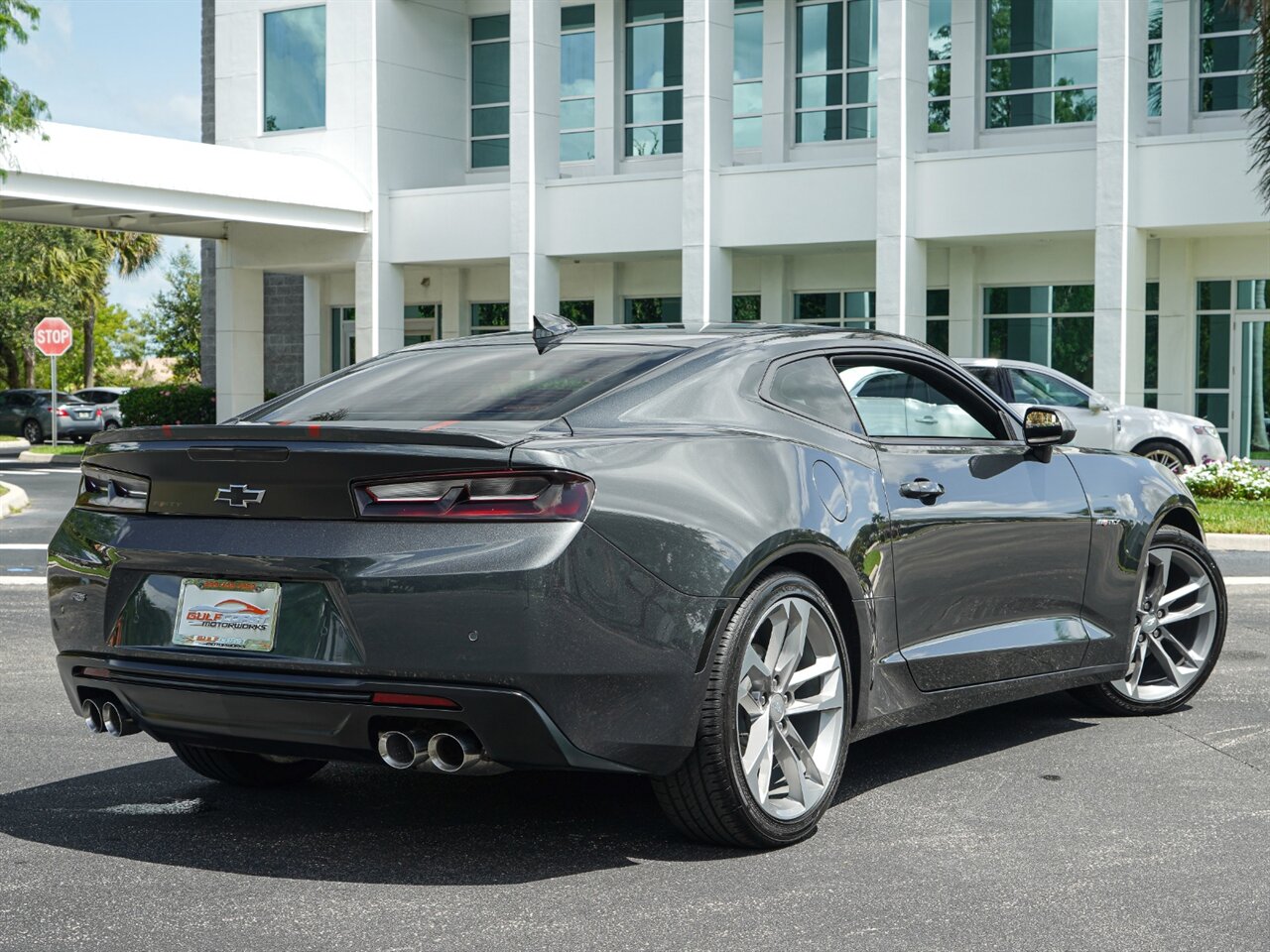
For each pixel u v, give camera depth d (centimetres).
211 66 3441
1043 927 386
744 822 445
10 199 2509
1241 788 532
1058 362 2605
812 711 471
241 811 508
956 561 528
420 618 403
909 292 2412
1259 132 1903
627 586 413
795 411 491
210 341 3497
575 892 417
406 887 423
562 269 3078
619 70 2991
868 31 2728
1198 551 667
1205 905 403
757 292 2864
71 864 446
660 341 505
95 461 470
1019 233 2350
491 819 495
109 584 455
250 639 428
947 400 560
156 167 2583
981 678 545
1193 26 2462
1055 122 2567
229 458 431
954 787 534
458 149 3088
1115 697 648
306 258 2980
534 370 493
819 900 408
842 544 476
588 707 409
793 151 2806
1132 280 2258
